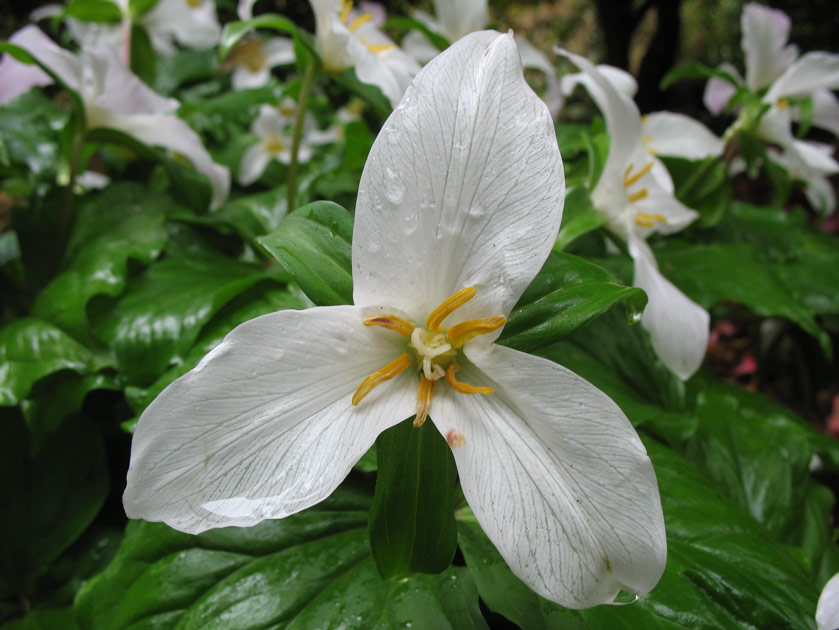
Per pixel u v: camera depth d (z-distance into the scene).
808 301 0.28
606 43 0.69
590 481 0.10
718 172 0.28
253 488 0.10
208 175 0.25
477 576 0.13
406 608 0.13
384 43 0.24
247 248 0.25
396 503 0.11
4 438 0.20
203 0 0.37
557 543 0.10
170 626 0.14
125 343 0.19
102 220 0.24
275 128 0.36
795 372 0.40
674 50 0.68
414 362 0.12
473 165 0.11
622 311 0.23
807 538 0.20
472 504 0.10
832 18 0.73
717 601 0.14
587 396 0.10
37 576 0.19
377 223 0.11
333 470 0.10
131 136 0.23
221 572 0.14
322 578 0.14
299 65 0.22
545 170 0.10
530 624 0.13
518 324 0.11
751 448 0.21
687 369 0.18
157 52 0.38
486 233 0.11
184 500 0.10
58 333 0.19
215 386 0.10
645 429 0.20
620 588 0.10
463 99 0.11
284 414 0.10
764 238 0.32
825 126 0.30
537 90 0.38
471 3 0.26
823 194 0.34
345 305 0.11
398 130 0.11
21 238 0.24
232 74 0.44
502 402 0.11
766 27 0.28
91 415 0.23
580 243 0.26
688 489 0.17
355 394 0.11
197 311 0.19
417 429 0.12
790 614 0.14
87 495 0.20
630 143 0.19
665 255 0.28
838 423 0.37
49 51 0.21
